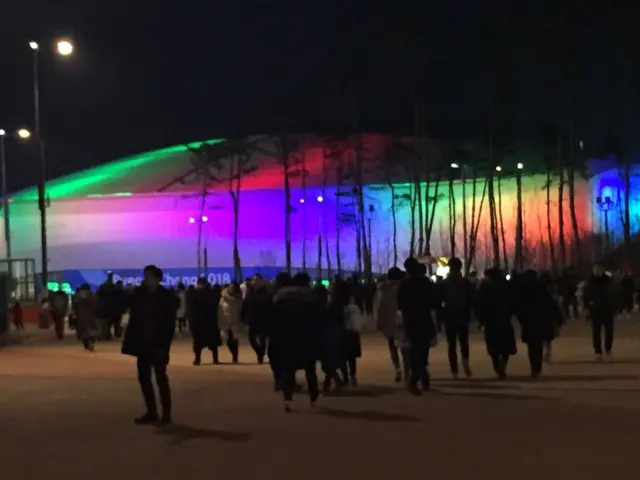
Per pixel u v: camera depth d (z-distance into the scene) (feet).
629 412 33.94
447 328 47.93
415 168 187.93
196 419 34.55
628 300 113.60
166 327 33.19
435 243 248.11
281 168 282.36
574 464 24.30
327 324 41.68
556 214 235.61
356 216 242.37
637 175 226.79
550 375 48.03
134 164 318.45
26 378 52.60
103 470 25.02
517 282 47.01
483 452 26.30
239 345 81.66
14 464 26.21
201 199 280.72
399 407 36.65
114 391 45.37
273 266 260.62
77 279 253.85
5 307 88.69
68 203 294.05
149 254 274.16
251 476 23.71
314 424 32.55
